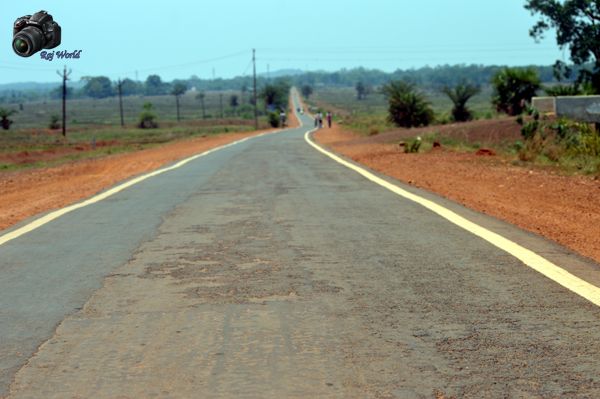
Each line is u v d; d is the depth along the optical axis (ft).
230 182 62.03
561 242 32.45
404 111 247.50
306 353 16.61
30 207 52.95
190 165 86.63
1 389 14.78
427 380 14.74
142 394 14.29
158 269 26.76
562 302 20.83
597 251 30.25
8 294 23.36
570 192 52.01
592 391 14.03
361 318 19.51
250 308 20.80
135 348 17.26
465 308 20.38
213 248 30.73
